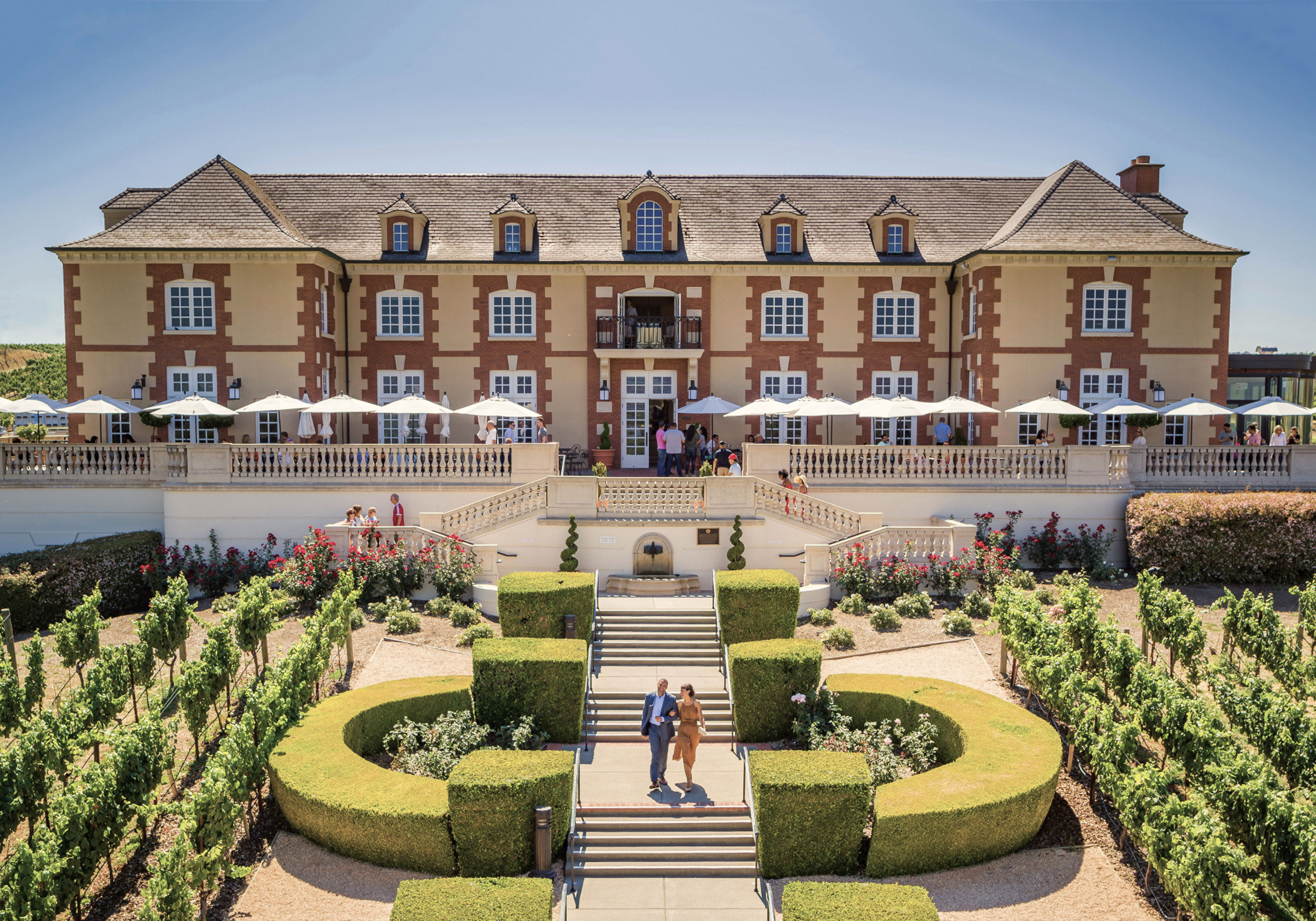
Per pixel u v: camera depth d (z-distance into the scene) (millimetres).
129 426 29625
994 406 30094
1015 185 36688
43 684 14617
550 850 12609
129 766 11648
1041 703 16672
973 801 12508
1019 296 29953
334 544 21969
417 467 24828
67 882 10578
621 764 15523
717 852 12938
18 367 66125
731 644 18312
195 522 24359
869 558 22703
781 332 33281
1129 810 11805
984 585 22234
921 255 33656
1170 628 16578
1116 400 28594
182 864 10211
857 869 12719
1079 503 24828
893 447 25000
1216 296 30078
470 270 32594
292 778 13141
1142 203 33312
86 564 21984
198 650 19391
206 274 29359
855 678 17094
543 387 33062
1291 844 10852
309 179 35781
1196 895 10297
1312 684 15656
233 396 29406
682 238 33812
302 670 15352
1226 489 25297
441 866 12461
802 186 36375
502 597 19125
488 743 15609
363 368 32688
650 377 33281
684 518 23156
